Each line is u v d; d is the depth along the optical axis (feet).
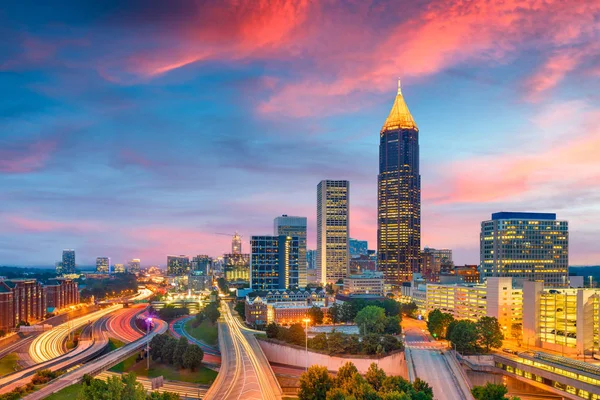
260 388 629.10
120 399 462.60
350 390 524.52
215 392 610.65
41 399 606.96
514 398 562.66
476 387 595.47
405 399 483.10
